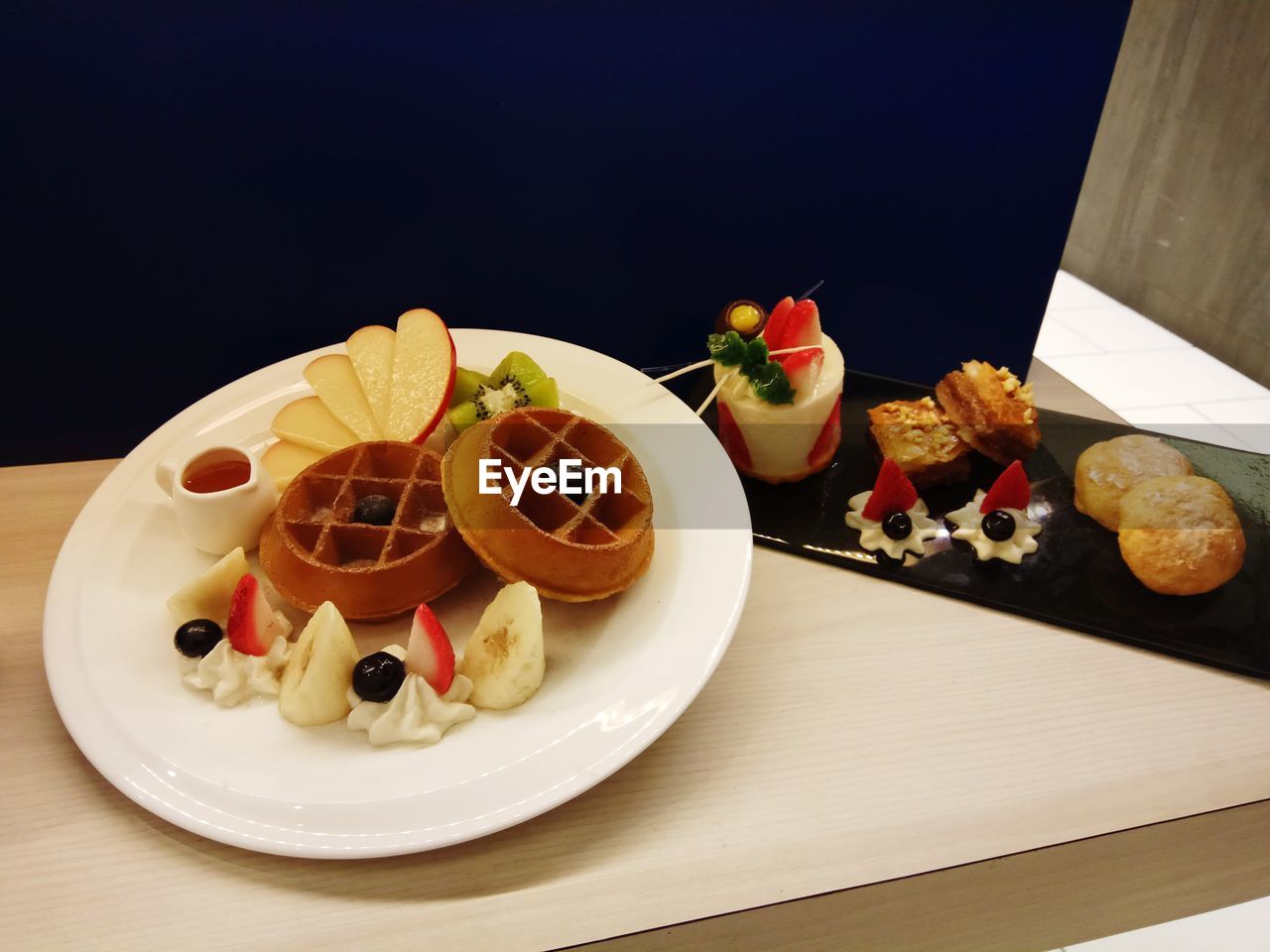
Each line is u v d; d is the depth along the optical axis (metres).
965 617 0.40
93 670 0.34
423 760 0.31
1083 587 0.41
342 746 0.32
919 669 0.38
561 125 0.49
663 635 0.35
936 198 0.55
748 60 0.48
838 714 0.36
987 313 0.60
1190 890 0.37
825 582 0.41
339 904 0.30
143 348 0.54
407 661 0.34
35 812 0.32
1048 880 0.33
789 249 0.56
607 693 0.33
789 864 0.31
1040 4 0.48
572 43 0.47
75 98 0.45
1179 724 0.36
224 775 0.31
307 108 0.47
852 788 0.33
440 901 0.30
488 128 0.49
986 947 0.37
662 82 0.49
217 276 0.52
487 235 0.53
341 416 0.43
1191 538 0.39
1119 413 0.53
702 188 0.53
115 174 0.47
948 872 0.31
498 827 0.29
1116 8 0.48
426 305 0.55
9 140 0.45
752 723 0.35
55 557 0.41
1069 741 0.35
